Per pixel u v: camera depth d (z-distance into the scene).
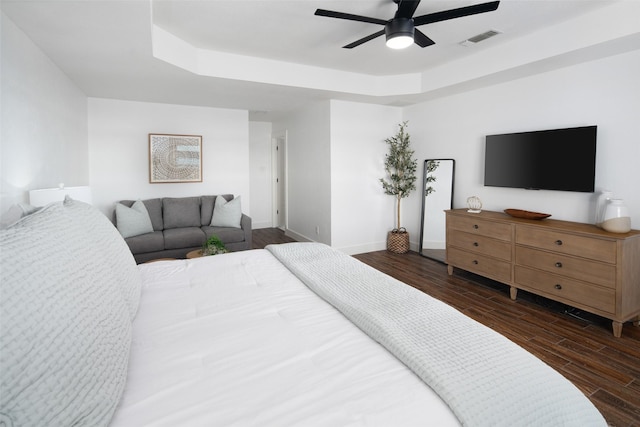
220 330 1.29
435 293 3.60
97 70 3.31
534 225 3.16
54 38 2.53
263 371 1.03
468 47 3.53
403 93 4.50
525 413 0.89
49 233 0.90
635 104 2.89
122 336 1.01
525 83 3.72
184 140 5.06
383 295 1.57
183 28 3.02
